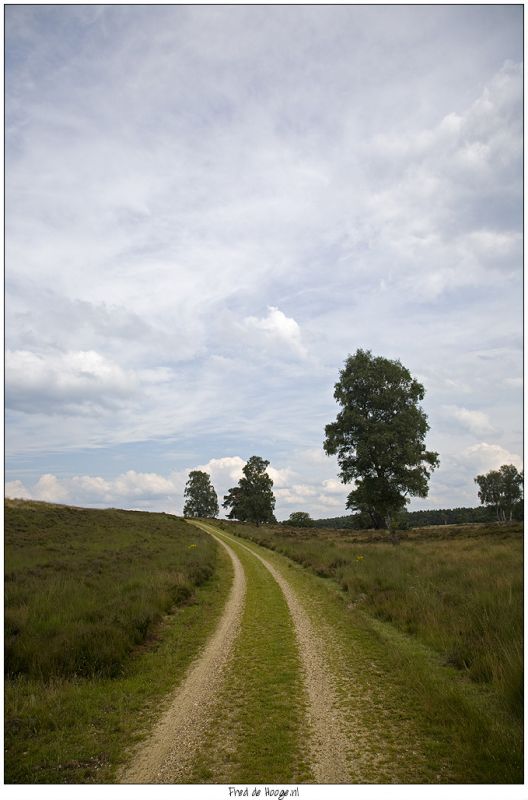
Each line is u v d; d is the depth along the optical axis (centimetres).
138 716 723
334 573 2161
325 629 1215
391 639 1073
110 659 931
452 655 902
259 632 1220
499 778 502
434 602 1253
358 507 4719
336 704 734
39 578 1706
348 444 3894
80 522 4088
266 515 7750
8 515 3634
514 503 9275
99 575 1858
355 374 3938
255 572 2403
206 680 877
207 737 644
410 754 568
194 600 1666
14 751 610
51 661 888
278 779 527
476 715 626
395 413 3859
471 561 1991
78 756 598
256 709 730
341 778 523
